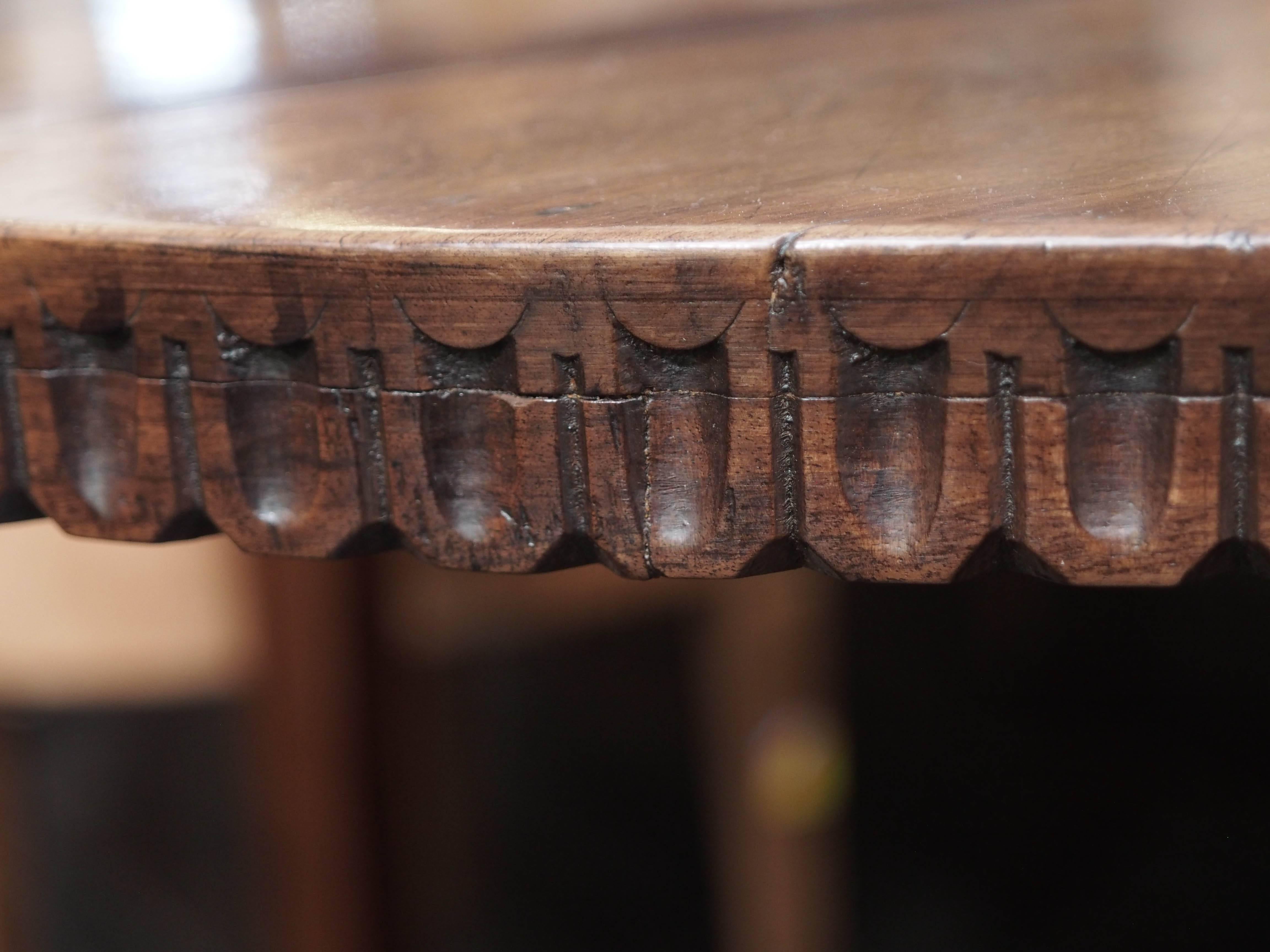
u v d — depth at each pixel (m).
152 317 0.45
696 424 0.43
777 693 1.03
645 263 0.43
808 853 1.05
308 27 0.89
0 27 1.02
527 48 0.76
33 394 0.47
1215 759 0.73
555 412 0.44
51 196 0.49
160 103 0.63
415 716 1.02
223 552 0.92
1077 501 0.42
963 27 0.71
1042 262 0.41
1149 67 0.57
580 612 0.98
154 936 1.36
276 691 0.93
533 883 1.33
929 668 1.01
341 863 0.97
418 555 0.45
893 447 0.43
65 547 0.94
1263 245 0.41
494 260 0.43
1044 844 0.81
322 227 0.44
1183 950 0.60
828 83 0.59
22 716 1.06
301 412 0.45
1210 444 0.42
